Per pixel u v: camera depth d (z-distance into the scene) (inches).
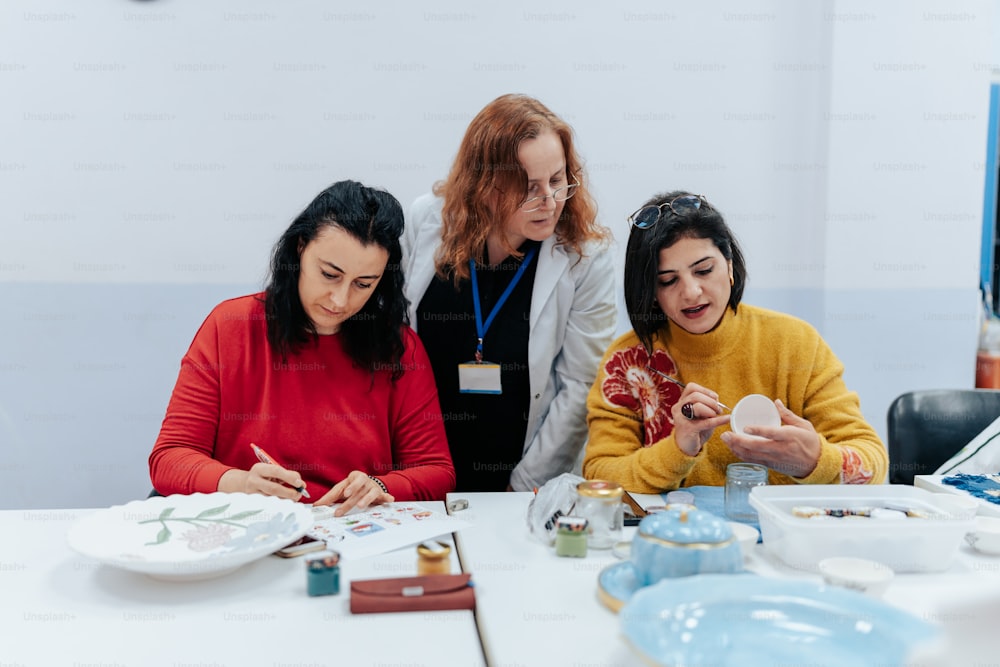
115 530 46.4
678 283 59.4
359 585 40.2
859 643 30.2
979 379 105.9
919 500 49.4
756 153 101.0
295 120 94.6
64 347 95.0
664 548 37.2
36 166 92.0
